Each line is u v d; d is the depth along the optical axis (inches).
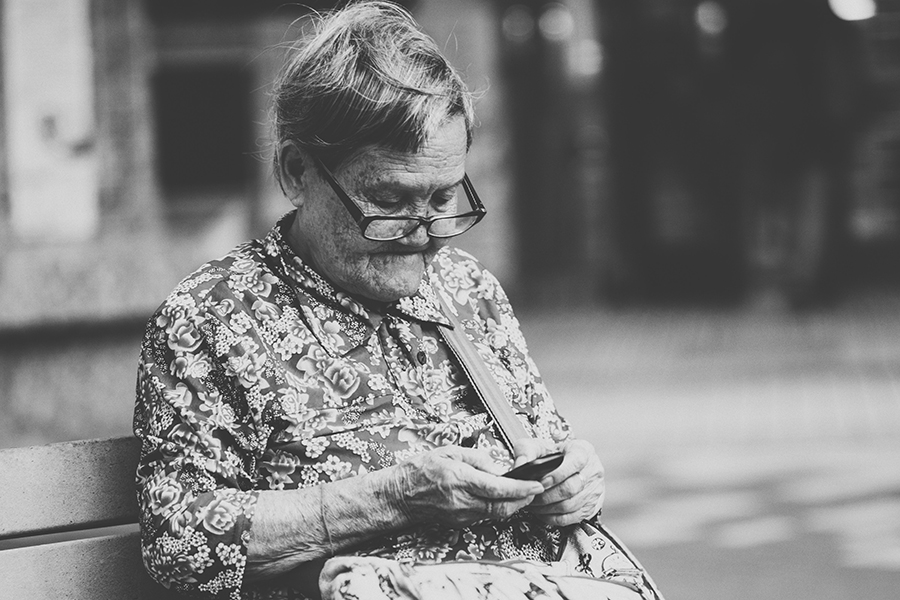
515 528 131.0
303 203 128.3
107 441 130.9
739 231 789.2
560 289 844.0
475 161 772.6
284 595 121.3
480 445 131.3
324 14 135.5
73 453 129.0
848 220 818.2
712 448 421.4
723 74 716.0
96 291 480.1
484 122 765.3
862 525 321.4
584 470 131.0
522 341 145.1
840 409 475.2
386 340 130.3
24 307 466.9
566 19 810.2
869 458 396.5
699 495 359.9
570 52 812.0
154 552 117.0
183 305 123.5
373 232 122.6
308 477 122.0
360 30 124.4
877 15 729.6
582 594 118.4
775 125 717.3
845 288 827.4
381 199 123.0
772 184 745.6
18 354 467.5
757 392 517.3
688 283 839.7
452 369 135.1
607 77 807.1
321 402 124.2
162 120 567.8
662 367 590.2
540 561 132.3
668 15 737.0
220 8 573.9
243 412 123.0
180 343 122.3
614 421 474.3
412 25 127.5
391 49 122.7
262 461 123.0
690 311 786.2
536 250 849.5
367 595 112.7
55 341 474.0
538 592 116.8
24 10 477.4
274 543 115.6
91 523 129.7
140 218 506.9
